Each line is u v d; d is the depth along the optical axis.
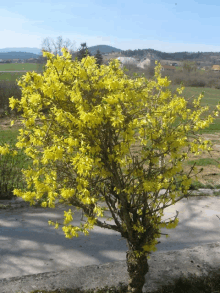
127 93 2.70
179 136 2.98
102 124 2.64
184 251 4.41
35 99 2.51
